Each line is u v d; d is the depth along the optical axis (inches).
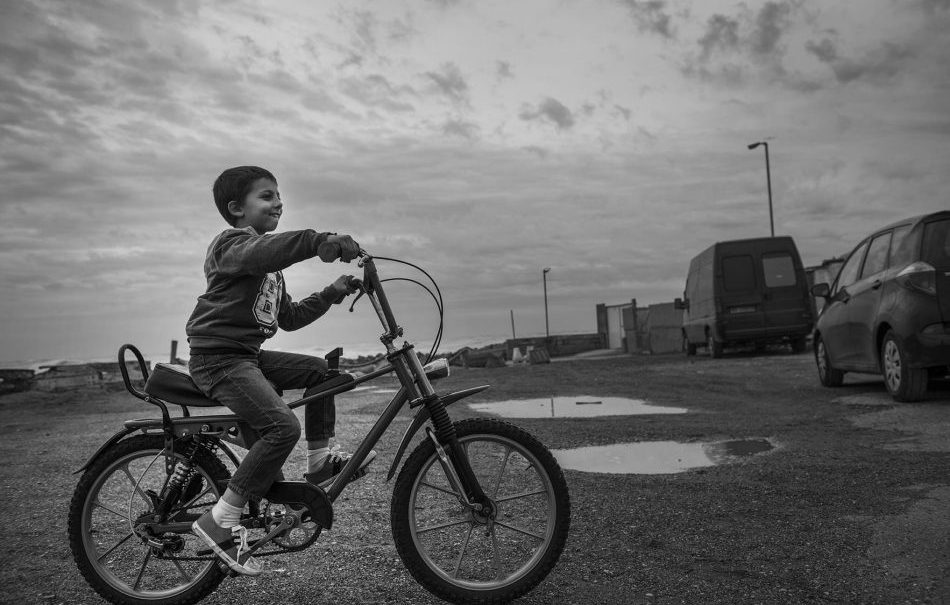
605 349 1379.2
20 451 312.2
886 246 362.0
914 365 323.9
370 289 133.3
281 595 134.3
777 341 738.8
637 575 138.6
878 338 355.9
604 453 258.4
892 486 192.7
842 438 265.9
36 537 174.9
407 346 132.6
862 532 157.2
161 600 132.1
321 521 127.0
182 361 744.3
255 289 128.3
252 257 122.3
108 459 134.0
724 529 163.3
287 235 122.0
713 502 184.9
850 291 384.5
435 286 143.3
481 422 132.3
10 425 435.5
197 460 133.3
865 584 130.6
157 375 132.2
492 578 135.0
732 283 719.7
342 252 121.9
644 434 293.0
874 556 143.4
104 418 444.8
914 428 274.4
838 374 423.5
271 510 130.4
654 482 207.8
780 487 196.9
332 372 133.6
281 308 140.1
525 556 144.3
